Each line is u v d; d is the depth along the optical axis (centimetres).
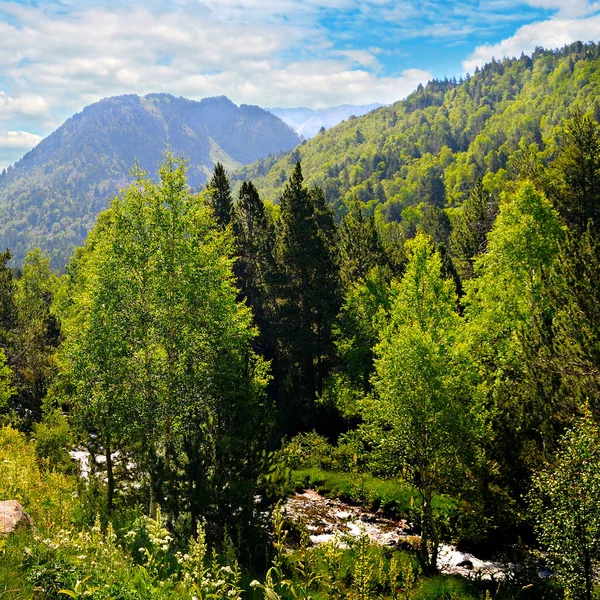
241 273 4931
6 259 5003
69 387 2666
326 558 811
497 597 1442
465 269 5769
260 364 2744
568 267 1788
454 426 1762
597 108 19650
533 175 4994
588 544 1120
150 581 754
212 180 5209
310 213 4778
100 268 2208
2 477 1410
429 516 1800
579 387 1605
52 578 716
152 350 2227
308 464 3145
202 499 1435
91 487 1686
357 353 4094
